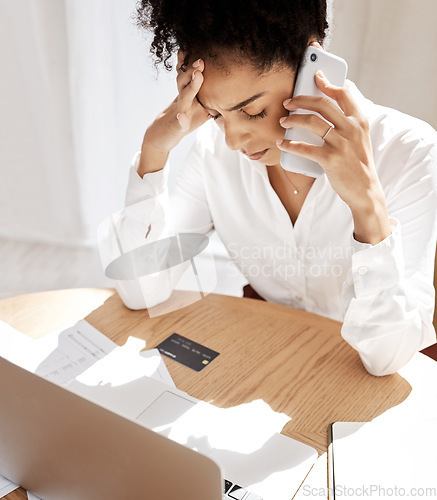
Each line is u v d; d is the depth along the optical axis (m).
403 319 1.09
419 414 1.03
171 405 1.06
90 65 2.65
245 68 1.01
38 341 1.25
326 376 1.13
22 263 3.03
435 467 0.91
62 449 0.80
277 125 1.11
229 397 1.08
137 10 1.19
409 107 2.14
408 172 1.25
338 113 1.03
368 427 1.00
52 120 2.82
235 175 1.48
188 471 0.68
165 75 2.50
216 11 0.96
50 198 3.03
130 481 0.75
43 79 2.75
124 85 2.62
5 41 2.71
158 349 1.22
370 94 2.17
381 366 1.12
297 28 1.01
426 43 2.01
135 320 1.32
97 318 1.33
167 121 1.30
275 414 1.04
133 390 1.10
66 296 1.42
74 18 2.56
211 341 1.24
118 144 2.78
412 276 1.19
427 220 1.21
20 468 0.90
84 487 0.82
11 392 0.79
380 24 2.02
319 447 0.97
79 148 2.86
